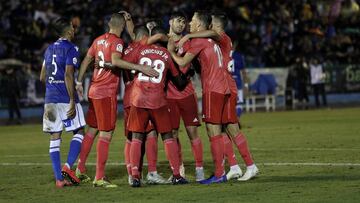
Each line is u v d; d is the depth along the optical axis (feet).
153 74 78.84
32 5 280.10
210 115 81.15
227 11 284.61
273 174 86.84
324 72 261.65
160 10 276.41
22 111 234.99
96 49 81.97
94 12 271.28
